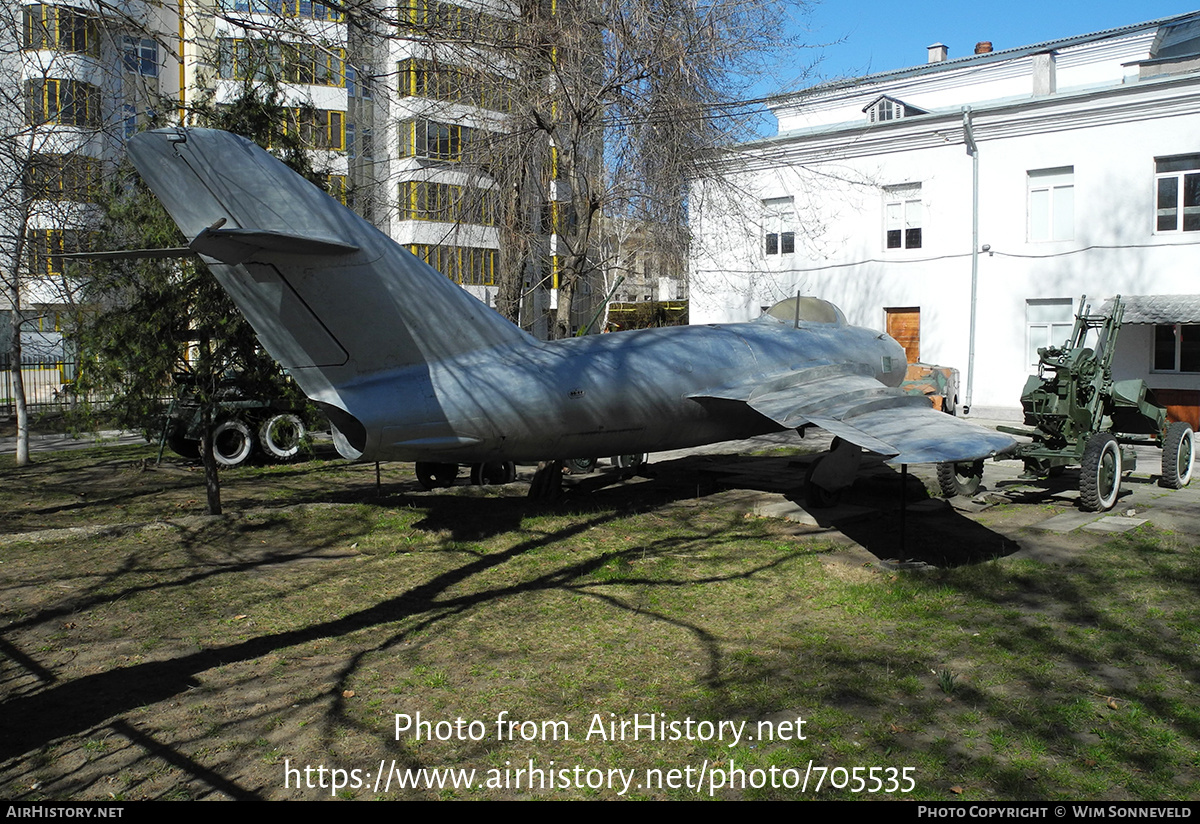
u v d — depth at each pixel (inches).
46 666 217.8
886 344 497.0
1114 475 392.2
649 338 394.0
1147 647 222.8
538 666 216.5
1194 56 867.4
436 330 323.6
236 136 282.4
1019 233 805.9
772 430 438.3
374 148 595.5
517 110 477.7
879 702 193.5
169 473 545.6
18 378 587.2
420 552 326.3
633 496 439.8
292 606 263.9
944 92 1125.7
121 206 369.7
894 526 366.6
